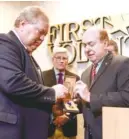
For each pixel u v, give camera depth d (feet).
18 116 4.69
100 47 6.06
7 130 4.58
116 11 10.00
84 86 5.72
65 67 9.18
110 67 5.90
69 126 8.25
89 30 6.24
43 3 11.30
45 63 10.75
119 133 4.35
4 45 4.77
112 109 4.45
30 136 4.79
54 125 7.70
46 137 4.98
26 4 11.48
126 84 5.65
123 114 4.37
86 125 6.16
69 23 10.73
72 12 10.75
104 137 4.45
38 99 4.78
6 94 4.68
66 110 6.59
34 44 5.17
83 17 10.54
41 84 5.30
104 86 5.79
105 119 4.47
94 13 10.37
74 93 6.15
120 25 9.85
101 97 5.57
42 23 5.04
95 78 5.95
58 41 10.80
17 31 5.10
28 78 4.74
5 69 4.57
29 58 5.05
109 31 10.00
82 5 10.61
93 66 6.41
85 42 6.21
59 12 10.99
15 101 4.72
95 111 5.58
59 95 5.11
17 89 4.52
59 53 9.18
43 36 5.16
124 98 5.44
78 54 10.29
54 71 9.19
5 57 4.64
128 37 9.66
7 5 11.56
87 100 5.61
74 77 9.14
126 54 9.64
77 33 10.53
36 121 4.88
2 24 11.54
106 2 10.18
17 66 4.68
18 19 5.13
